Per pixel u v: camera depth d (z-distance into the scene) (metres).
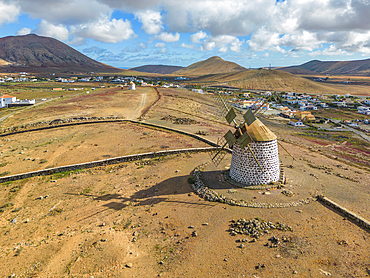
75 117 71.12
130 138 52.12
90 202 27.55
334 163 40.25
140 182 32.28
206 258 17.94
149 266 17.56
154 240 20.44
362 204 24.44
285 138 70.50
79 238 21.27
